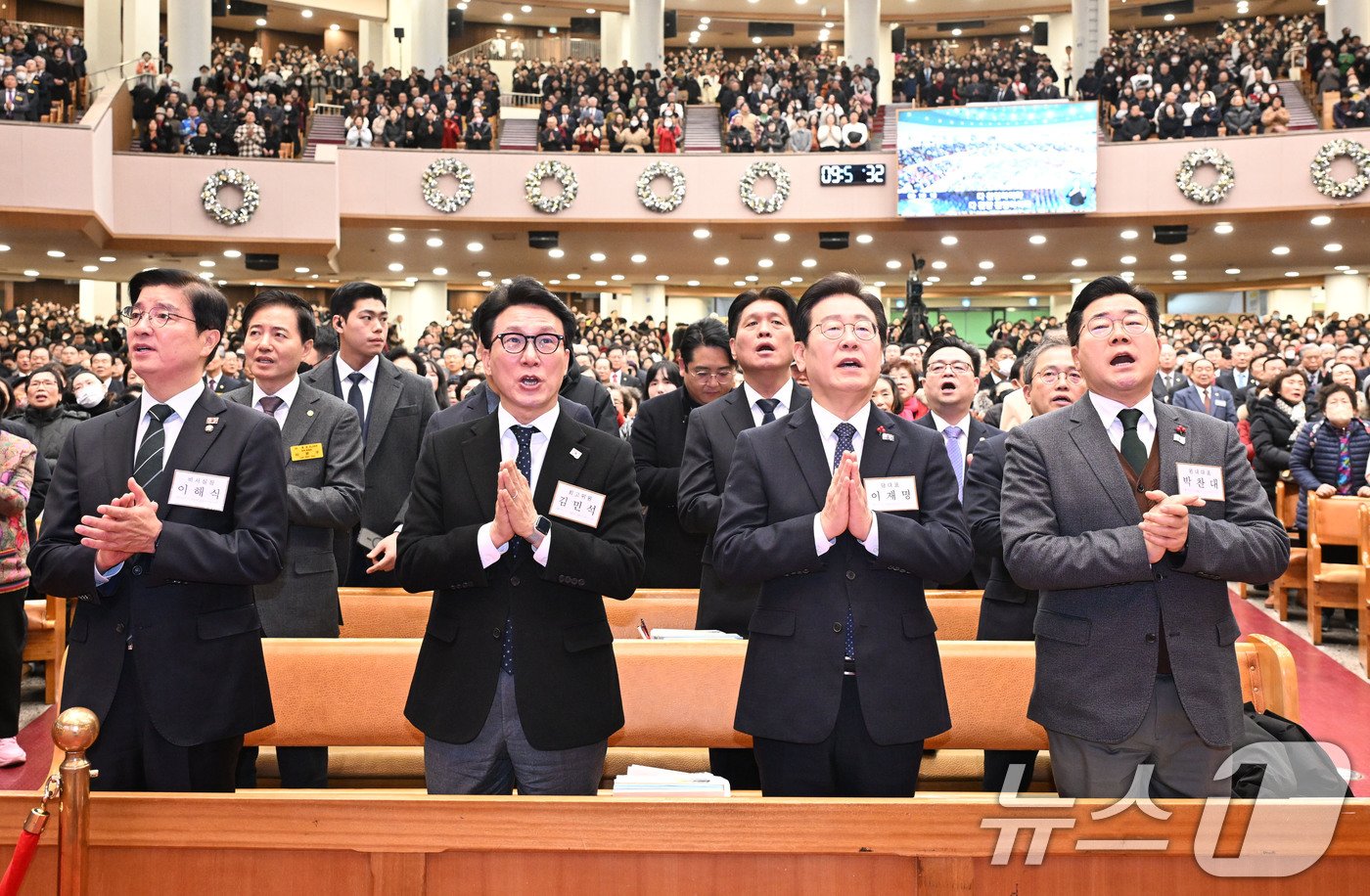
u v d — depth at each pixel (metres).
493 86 20.30
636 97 19.27
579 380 4.68
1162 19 28.33
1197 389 8.27
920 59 26.36
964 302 25.17
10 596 4.15
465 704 2.20
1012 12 27.00
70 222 14.12
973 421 4.03
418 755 3.28
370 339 4.01
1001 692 3.07
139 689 2.23
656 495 3.91
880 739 2.19
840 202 16.81
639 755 3.30
